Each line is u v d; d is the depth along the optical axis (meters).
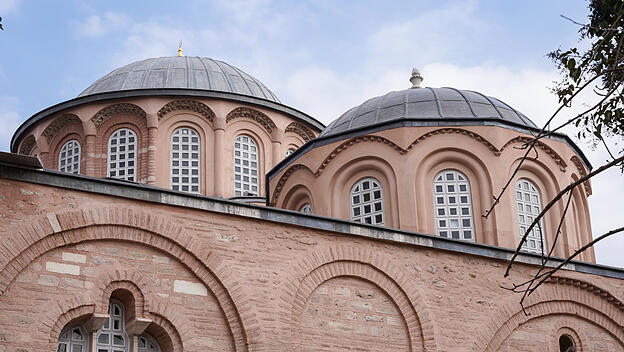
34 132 30.78
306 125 32.78
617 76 14.32
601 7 14.45
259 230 18.02
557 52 14.21
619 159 12.46
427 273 19.78
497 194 24.06
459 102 25.97
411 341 19.06
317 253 18.52
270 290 17.67
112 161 29.69
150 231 16.80
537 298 21.05
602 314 21.94
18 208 15.72
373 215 24.39
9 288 15.24
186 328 16.67
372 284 19.19
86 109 29.83
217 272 17.22
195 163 30.16
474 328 19.89
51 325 15.41
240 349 17.02
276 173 27.20
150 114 29.78
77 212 16.17
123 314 16.59
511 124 25.00
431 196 24.20
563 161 25.50
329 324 18.31
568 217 25.03
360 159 24.94
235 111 31.17
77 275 15.96
